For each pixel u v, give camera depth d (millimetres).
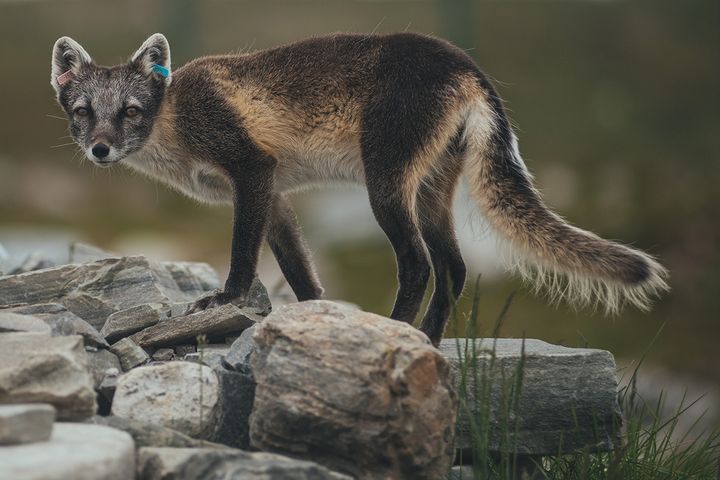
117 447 7465
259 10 51000
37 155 46625
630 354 27281
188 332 11016
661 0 65125
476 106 12477
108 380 9727
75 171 45250
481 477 9312
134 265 12367
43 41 56688
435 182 12828
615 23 62469
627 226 39031
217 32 48656
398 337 8906
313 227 37031
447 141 12547
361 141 12664
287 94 13133
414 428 8508
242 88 13344
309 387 8617
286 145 13234
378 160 12477
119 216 40156
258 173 13070
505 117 12570
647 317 30516
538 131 50375
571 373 10586
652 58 59406
